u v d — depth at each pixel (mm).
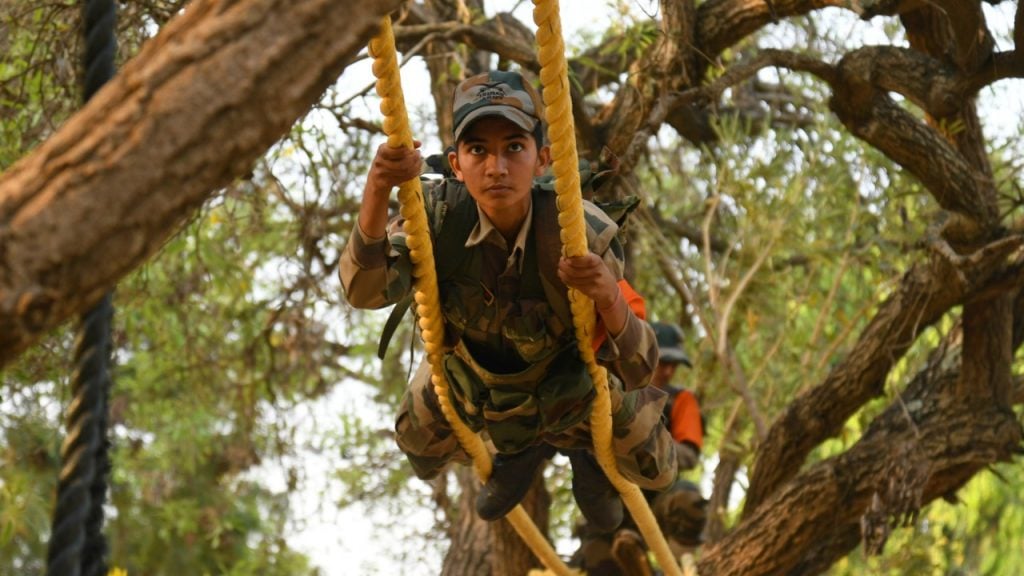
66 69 6500
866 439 7020
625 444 3953
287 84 1648
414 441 4094
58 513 2383
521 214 3260
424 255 3158
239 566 11500
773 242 7281
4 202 1570
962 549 10188
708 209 8789
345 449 9539
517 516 4996
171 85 1606
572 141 2885
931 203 6848
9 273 1549
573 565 7340
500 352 3504
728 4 6328
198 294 8625
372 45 2580
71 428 2420
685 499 6645
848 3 5934
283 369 8859
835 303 8609
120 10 6191
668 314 9062
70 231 1565
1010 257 6527
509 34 7551
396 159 2840
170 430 10203
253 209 7547
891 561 8367
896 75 6176
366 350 9453
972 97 6328
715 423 8930
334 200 7938
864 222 7238
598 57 7727
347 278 3162
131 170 1585
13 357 1586
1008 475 10977
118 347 8492
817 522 6812
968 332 6895
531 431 3668
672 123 7996
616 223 3367
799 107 7391
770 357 7738
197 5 1654
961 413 6961
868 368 7031
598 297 3148
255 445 9742
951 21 5809
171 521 11828
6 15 6281
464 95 3141
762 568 6832
